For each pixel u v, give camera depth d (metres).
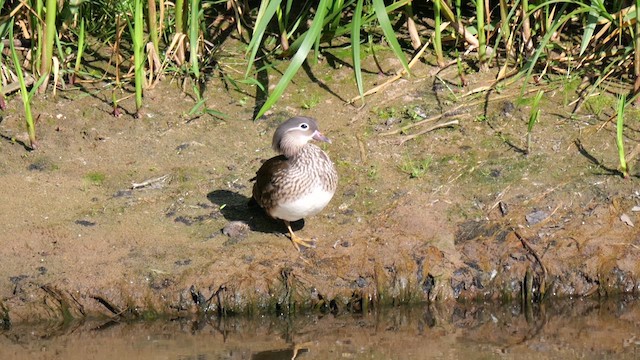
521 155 13.04
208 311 11.27
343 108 13.91
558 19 13.48
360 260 11.66
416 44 14.52
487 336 11.01
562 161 12.93
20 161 13.00
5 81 13.80
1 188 12.54
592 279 11.77
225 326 11.22
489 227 12.12
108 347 10.62
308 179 11.41
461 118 13.63
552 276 11.74
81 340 10.82
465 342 10.84
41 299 11.20
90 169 12.93
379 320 11.41
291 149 11.64
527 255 11.85
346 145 13.30
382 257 11.71
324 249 11.77
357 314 11.44
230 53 14.73
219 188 12.70
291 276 11.42
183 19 14.09
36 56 13.77
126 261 11.54
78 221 12.09
